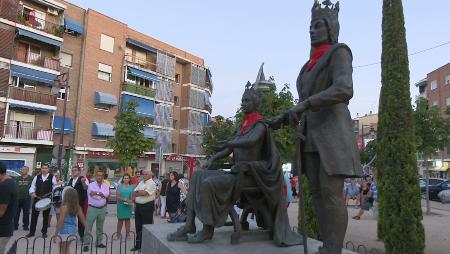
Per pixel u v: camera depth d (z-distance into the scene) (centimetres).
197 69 4303
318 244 416
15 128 2631
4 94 2545
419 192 855
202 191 412
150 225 538
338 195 316
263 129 445
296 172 356
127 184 1007
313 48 353
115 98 3325
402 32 977
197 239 414
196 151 4166
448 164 4322
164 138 3847
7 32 2581
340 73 312
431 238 1110
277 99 1134
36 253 812
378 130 952
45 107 2756
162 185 1446
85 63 3153
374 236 1109
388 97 931
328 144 315
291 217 1557
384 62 975
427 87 5100
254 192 439
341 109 324
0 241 586
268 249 388
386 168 888
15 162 2633
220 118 2000
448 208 2258
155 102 3794
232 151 477
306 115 343
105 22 3331
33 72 2725
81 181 979
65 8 3009
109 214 1591
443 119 1789
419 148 1761
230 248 390
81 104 3114
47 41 2806
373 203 1578
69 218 703
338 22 348
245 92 470
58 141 2939
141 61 3706
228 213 424
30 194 1032
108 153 3234
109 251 869
